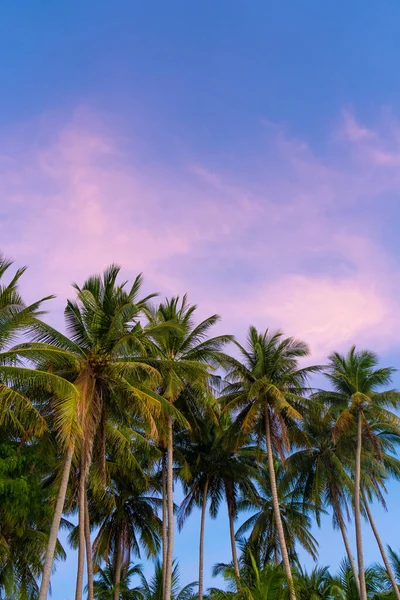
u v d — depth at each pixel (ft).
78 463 94.68
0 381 79.87
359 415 125.70
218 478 137.08
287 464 136.46
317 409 119.85
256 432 123.75
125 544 130.21
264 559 147.64
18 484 87.56
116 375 86.69
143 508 133.39
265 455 141.59
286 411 120.78
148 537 132.05
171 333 109.09
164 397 104.01
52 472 108.17
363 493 136.15
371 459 134.00
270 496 154.81
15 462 89.30
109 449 108.99
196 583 121.60
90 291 93.45
